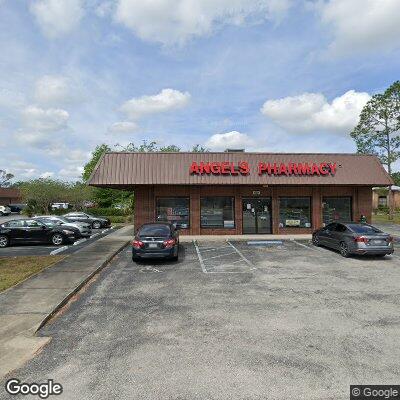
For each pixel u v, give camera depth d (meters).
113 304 8.80
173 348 6.20
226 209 23.23
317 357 5.80
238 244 19.41
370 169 22.92
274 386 4.92
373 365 5.52
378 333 6.79
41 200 47.81
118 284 10.80
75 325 7.39
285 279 11.25
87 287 10.46
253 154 22.73
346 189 23.80
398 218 41.03
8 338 6.68
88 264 13.27
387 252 14.59
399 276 11.64
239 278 11.43
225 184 21.67
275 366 5.50
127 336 6.77
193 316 7.84
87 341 6.56
